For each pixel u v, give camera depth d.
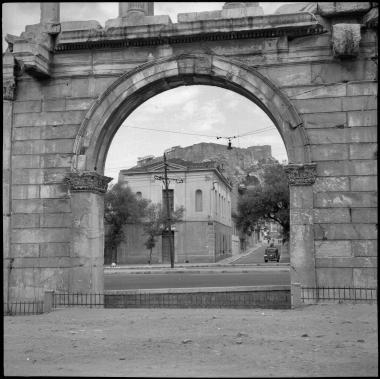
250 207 49.16
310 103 15.91
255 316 13.86
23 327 12.88
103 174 17.80
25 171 17.22
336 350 9.43
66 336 11.42
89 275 16.45
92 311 15.42
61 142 17.14
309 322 12.61
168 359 8.82
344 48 15.12
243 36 16.34
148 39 16.70
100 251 17.25
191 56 16.62
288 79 16.12
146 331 11.86
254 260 59.91
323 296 15.16
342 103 15.74
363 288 15.01
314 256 15.31
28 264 16.80
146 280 31.12
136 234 58.47
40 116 17.36
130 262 58.22
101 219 17.42
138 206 56.53
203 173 58.09
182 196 58.38
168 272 38.94
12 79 17.28
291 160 15.80
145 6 17.55
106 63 17.16
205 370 7.84
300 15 15.81
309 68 16.05
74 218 16.66
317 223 15.42
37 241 16.86
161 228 55.44
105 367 8.20
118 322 13.30
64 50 17.33
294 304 15.16
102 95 16.97
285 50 16.20
